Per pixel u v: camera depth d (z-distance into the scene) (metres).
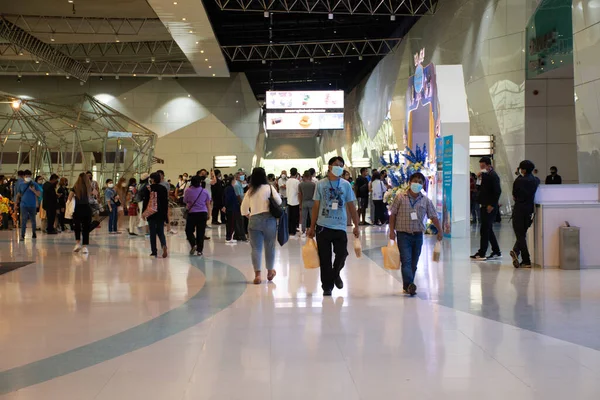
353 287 7.99
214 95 35.41
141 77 35.09
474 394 3.85
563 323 5.82
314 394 3.87
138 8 23.14
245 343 5.14
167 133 35.19
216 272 9.52
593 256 9.60
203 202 11.96
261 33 32.62
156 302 7.08
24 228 15.54
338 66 39.03
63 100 34.38
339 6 27.47
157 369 4.43
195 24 21.55
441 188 14.90
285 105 36.16
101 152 30.56
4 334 5.56
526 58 19.77
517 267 9.69
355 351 4.86
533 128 20.03
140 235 16.81
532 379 4.14
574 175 20.09
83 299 7.30
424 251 11.94
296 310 6.52
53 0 22.05
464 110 14.70
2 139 27.97
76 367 4.51
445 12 23.95
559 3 17.95
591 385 4.02
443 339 5.23
